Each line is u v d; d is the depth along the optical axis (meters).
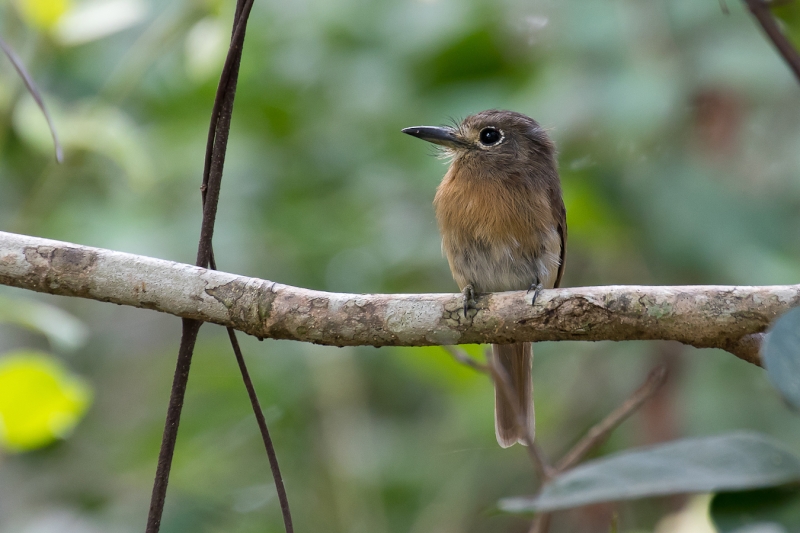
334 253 11.23
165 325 12.99
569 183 10.27
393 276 11.20
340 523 10.70
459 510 10.95
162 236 10.60
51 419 8.41
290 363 11.56
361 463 11.01
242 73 11.09
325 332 5.62
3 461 10.02
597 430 7.21
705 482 4.66
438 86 10.95
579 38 10.00
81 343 9.44
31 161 10.70
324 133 11.46
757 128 10.90
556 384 11.91
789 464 4.71
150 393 12.29
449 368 10.08
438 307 5.64
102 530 9.73
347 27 11.00
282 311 5.57
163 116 11.40
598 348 11.74
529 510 5.17
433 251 11.22
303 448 11.48
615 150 10.50
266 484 11.11
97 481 10.55
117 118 9.83
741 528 4.63
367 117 11.13
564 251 8.62
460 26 10.53
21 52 9.78
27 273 5.63
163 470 5.30
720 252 9.77
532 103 10.06
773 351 4.10
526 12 10.64
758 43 9.89
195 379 11.61
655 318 5.43
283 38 11.09
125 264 5.61
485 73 10.91
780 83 10.00
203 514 10.05
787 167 10.66
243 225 11.10
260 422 5.42
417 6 10.80
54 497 10.41
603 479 4.86
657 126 9.83
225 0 10.16
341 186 11.45
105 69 11.39
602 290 5.50
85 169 10.57
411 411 12.23
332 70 11.06
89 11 9.61
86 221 10.34
